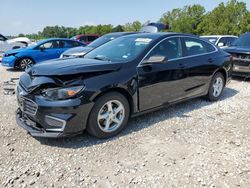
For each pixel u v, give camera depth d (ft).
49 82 11.13
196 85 16.94
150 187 9.14
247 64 24.40
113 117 12.63
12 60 34.86
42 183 9.26
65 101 10.96
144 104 13.79
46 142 12.10
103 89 11.78
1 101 18.39
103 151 11.43
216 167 10.33
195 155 11.19
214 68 17.99
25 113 11.97
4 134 12.84
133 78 12.94
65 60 13.71
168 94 15.03
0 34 50.44
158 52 14.47
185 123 14.61
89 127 11.96
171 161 10.73
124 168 10.21
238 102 18.80
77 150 11.46
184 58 15.92
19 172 9.82
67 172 9.90
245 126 14.33
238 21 163.63
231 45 28.71
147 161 10.71
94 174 9.82
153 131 13.50
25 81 12.34
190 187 9.16
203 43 17.98
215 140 12.60
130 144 12.09
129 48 14.60
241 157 11.08
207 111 16.69
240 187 9.17
